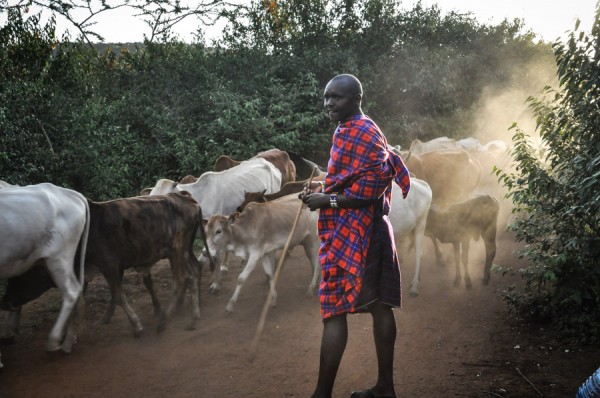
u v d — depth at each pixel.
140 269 5.57
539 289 5.57
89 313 5.98
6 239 4.46
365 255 3.30
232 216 6.11
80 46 12.38
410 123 16.33
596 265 5.14
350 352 4.91
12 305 5.05
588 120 4.87
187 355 4.93
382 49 16.23
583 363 4.57
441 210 6.98
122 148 10.87
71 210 4.85
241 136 12.49
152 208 5.55
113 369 4.63
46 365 4.70
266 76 13.70
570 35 4.85
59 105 10.15
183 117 12.54
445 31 17.97
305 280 7.31
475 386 4.22
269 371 4.57
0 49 9.93
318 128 14.13
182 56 13.74
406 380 4.34
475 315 5.88
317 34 15.84
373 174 3.22
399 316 5.88
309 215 6.48
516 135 5.61
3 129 8.80
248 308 6.24
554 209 5.29
